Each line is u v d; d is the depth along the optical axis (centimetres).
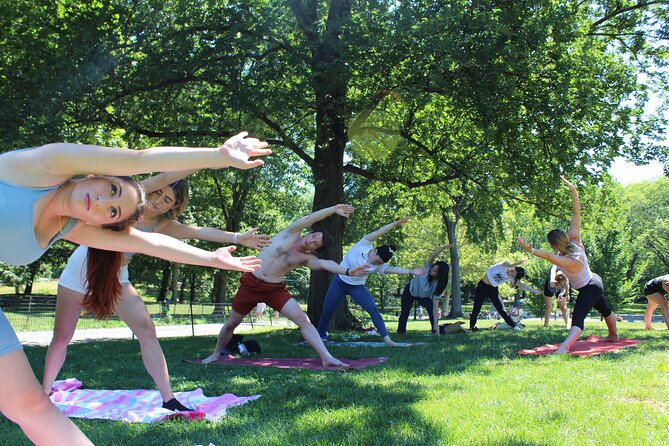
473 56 1105
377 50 1119
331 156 1337
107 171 198
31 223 204
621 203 1612
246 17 1211
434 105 1446
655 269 4775
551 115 1165
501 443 295
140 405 415
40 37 1108
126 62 1187
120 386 501
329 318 892
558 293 1225
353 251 840
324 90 1134
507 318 1194
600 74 1294
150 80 1170
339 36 1125
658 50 1444
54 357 418
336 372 566
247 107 1143
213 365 645
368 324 1563
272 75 1162
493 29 1078
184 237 421
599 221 1617
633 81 1349
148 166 195
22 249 211
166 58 1155
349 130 1080
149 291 5088
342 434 321
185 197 405
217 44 1157
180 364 661
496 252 3591
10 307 1877
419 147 1489
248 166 194
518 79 1204
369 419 347
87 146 197
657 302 1014
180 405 395
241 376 548
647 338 815
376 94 1115
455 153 1518
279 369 598
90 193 212
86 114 1159
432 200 1892
